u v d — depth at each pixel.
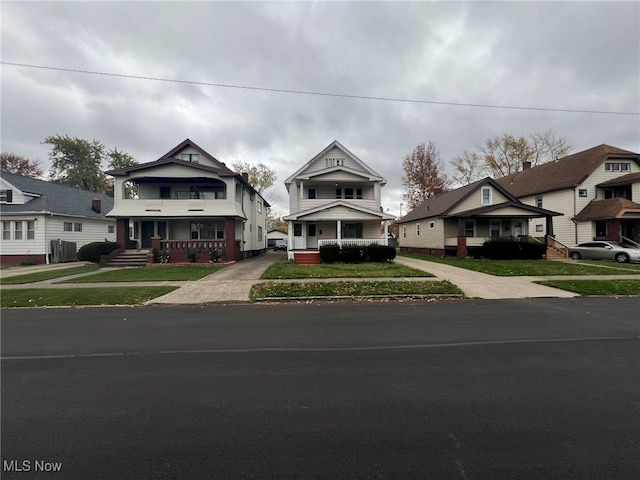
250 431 3.01
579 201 25.97
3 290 11.00
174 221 24.36
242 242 24.39
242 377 4.25
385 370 4.45
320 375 4.30
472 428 3.03
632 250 19.50
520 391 3.79
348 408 3.42
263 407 3.46
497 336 6.02
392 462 2.57
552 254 22.78
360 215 21.34
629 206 23.00
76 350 5.35
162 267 18.00
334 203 21.09
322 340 5.85
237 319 7.49
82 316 7.88
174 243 20.50
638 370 4.40
